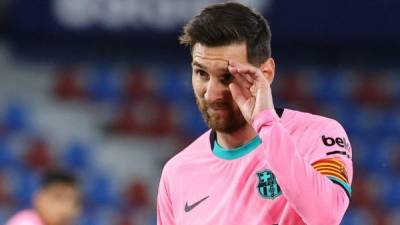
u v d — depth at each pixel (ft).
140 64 201.67
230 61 31.07
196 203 34.78
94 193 165.48
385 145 179.83
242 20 31.86
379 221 163.12
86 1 183.52
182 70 200.85
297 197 29.50
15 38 198.29
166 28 181.47
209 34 31.45
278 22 182.60
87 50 201.26
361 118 188.24
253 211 32.99
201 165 35.27
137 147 182.29
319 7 183.21
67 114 189.88
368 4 183.62
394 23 183.42
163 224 37.24
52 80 198.29
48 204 76.69
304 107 193.67
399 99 195.52
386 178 171.53
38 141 178.19
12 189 160.45
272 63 33.12
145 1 181.27
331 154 32.55
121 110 190.60
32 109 189.67
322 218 29.55
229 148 34.40
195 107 191.52
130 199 166.40
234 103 32.07
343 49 197.77
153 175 174.09
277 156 29.84
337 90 196.44
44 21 186.19
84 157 176.65
